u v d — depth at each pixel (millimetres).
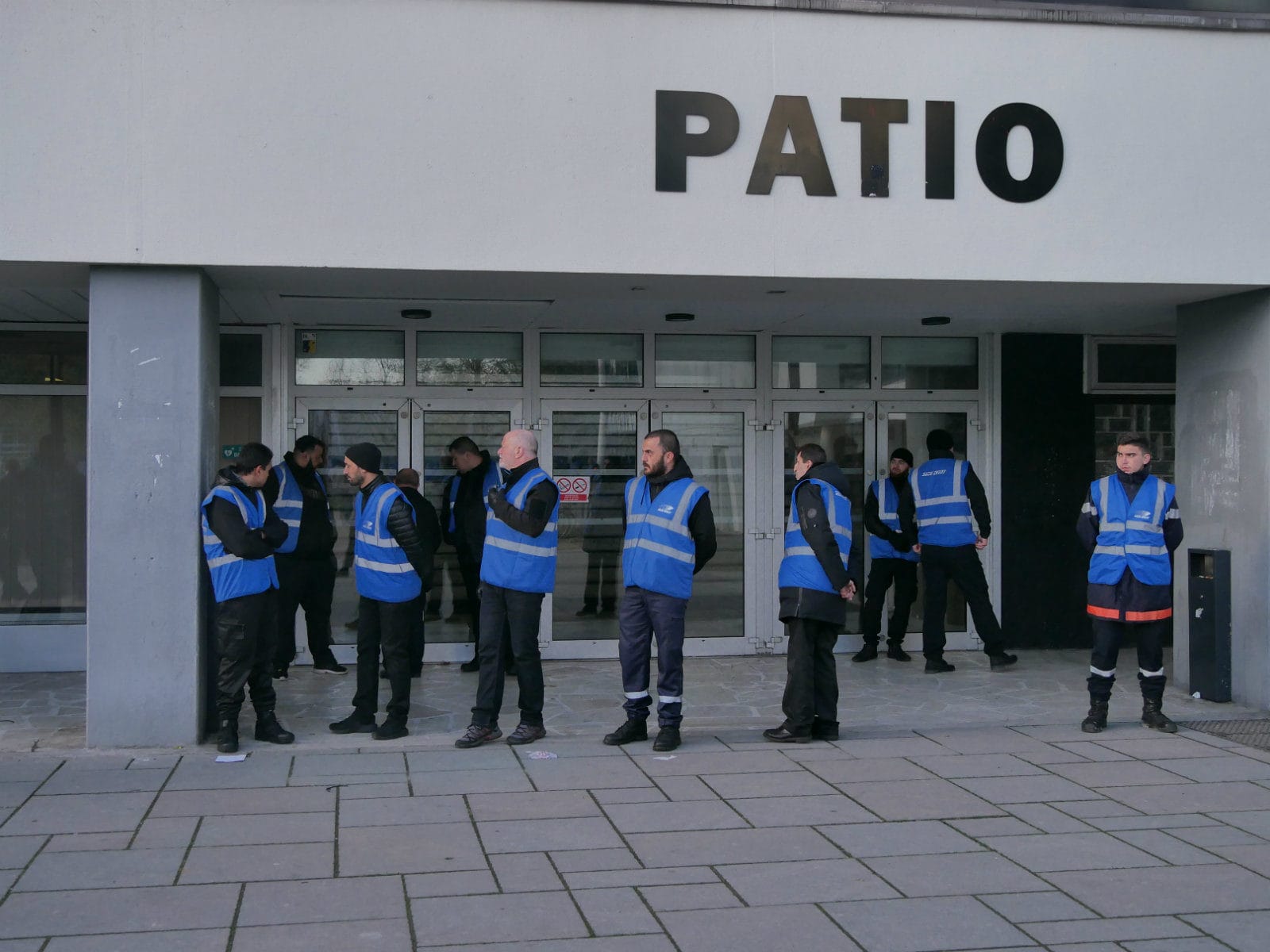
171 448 6508
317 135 6535
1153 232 7414
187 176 6422
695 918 4199
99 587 6473
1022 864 4781
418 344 9500
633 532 6719
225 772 6078
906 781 5996
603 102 6805
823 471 6844
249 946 3924
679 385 9789
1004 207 7234
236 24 6453
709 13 6898
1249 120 7504
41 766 6160
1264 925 4176
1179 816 5441
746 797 5691
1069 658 9828
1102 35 7328
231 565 6414
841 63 7051
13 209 6285
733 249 6953
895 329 9750
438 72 6641
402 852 4859
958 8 7137
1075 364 10133
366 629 6957
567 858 4805
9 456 9203
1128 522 7090
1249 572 7867
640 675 6754
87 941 3947
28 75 6277
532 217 6738
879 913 4258
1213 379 8094
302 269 6598
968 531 9141
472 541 8680
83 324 9180
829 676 6918
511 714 7664
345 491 9453
